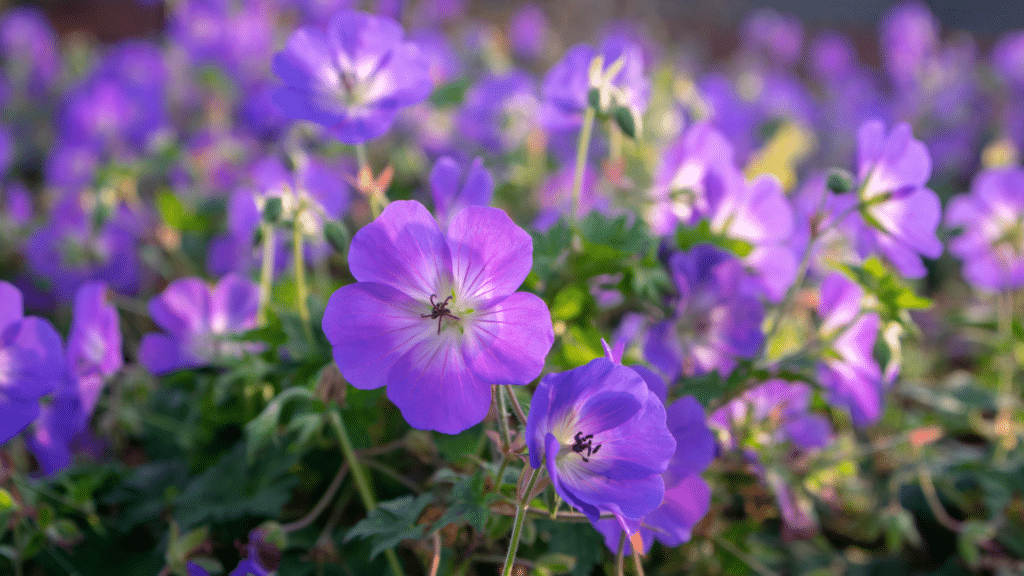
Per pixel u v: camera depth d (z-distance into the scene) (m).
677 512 0.55
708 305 0.60
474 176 0.58
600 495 0.51
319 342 0.60
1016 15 2.59
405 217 0.52
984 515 0.67
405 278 0.52
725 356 0.61
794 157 1.19
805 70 2.29
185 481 0.63
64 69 1.37
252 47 1.18
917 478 0.67
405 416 0.52
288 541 0.58
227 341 0.61
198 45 1.15
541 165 0.91
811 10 2.78
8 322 0.55
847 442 0.67
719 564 0.61
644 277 0.59
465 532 0.57
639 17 1.89
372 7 1.24
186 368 0.63
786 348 0.66
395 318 0.52
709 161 0.63
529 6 1.85
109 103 0.96
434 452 0.58
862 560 0.66
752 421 0.62
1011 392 0.72
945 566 0.66
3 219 0.83
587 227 0.60
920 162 0.58
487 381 0.51
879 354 0.59
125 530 0.61
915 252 0.60
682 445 0.55
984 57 2.31
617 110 0.60
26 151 1.21
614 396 0.51
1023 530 0.65
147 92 1.00
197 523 0.59
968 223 0.71
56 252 0.76
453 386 0.52
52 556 0.60
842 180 0.59
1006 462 0.67
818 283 0.72
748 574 0.62
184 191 0.83
